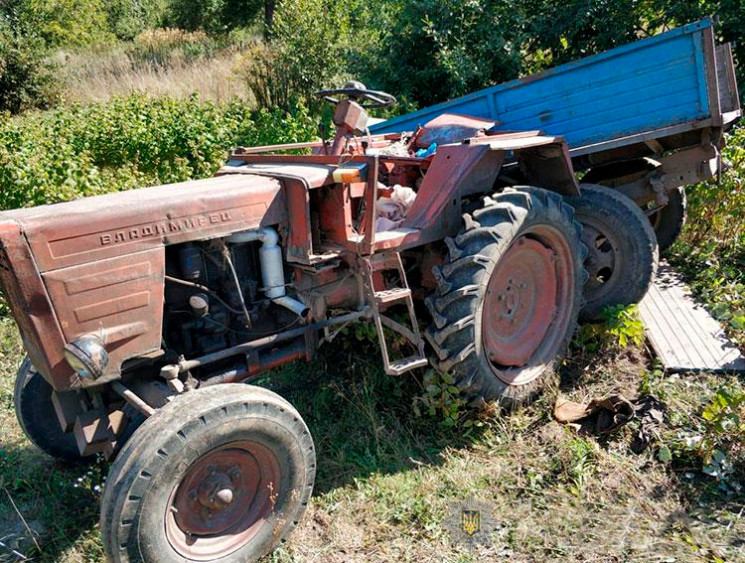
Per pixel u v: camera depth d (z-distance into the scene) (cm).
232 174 368
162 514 261
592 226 485
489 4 970
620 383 433
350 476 359
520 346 414
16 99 1438
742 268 605
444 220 378
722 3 867
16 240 257
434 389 383
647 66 439
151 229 292
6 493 355
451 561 297
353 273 353
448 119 507
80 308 275
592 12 930
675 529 313
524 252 404
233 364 357
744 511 323
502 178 495
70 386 280
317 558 303
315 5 1156
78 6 2380
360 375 440
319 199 352
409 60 1018
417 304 428
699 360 440
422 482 351
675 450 362
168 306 324
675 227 607
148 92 1267
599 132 474
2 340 514
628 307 452
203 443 264
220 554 284
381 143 484
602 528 315
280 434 288
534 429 395
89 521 333
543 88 498
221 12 2370
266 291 344
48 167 628
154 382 324
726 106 520
